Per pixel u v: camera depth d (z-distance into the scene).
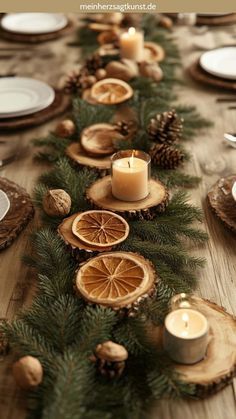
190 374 0.71
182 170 1.11
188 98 1.38
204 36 1.71
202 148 1.18
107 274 0.81
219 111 1.32
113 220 0.92
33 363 0.67
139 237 0.93
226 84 1.40
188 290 0.82
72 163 1.11
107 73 1.40
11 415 0.68
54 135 1.19
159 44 1.62
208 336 0.75
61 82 1.41
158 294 0.79
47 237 0.88
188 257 0.87
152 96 1.34
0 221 0.96
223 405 0.69
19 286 0.86
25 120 1.25
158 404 0.68
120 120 1.27
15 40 1.72
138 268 0.82
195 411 0.68
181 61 1.56
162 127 1.12
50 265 0.85
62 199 0.95
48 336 0.73
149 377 0.68
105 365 0.69
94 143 1.14
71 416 0.61
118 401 0.67
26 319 0.76
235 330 0.76
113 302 0.76
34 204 1.01
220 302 0.82
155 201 0.97
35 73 1.51
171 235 0.93
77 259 0.87
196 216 0.96
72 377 0.65
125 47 1.48
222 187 1.03
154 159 1.10
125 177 0.95
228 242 0.93
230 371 0.71
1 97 1.32
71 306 0.76
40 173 1.11
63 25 1.75
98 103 1.30
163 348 0.73
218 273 0.87
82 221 0.92
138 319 0.75
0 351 0.74
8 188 1.04
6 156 1.16
